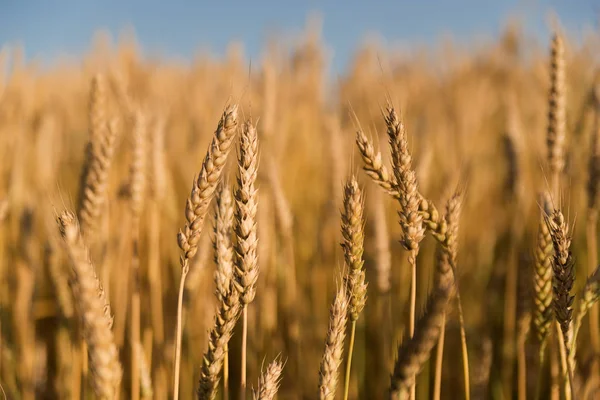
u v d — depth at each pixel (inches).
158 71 78.2
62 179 54.6
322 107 67.3
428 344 19.7
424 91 87.2
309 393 34.2
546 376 34.6
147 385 27.3
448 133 60.4
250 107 22.0
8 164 51.1
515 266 34.9
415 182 23.0
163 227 39.7
